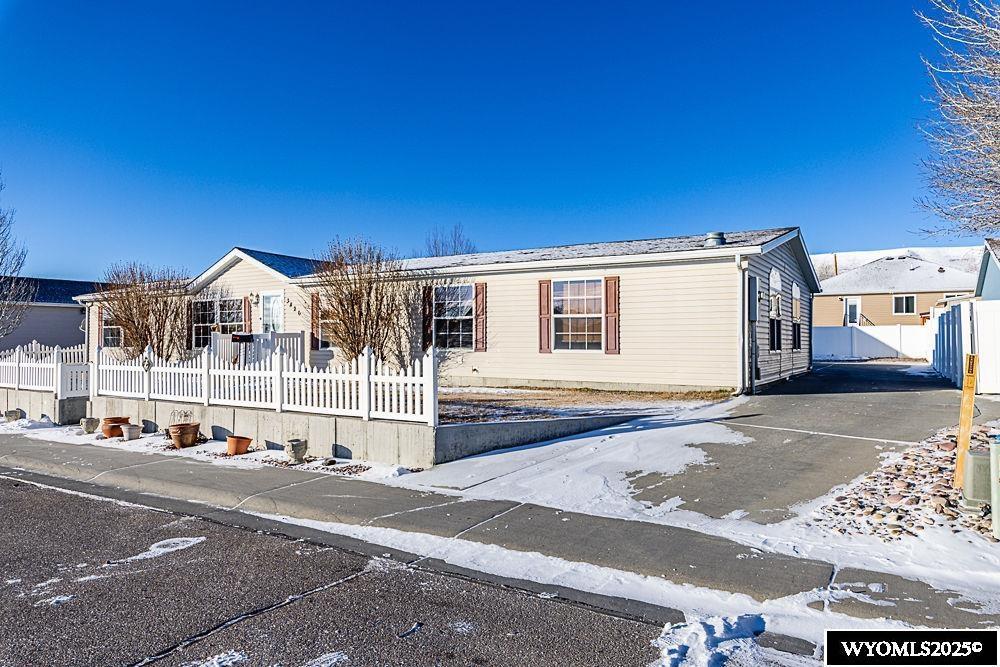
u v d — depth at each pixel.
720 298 14.13
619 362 15.28
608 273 15.40
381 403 8.74
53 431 11.93
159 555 5.30
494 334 16.83
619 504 6.45
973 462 5.51
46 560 5.17
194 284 20.47
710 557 4.98
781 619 4.01
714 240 14.59
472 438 8.67
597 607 4.24
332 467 8.35
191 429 10.02
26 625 3.96
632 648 3.68
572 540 5.46
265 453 9.38
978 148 6.13
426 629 3.92
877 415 10.52
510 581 4.70
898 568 4.64
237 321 20.28
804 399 12.68
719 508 6.23
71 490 7.69
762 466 7.63
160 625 3.97
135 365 11.75
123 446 10.20
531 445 9.24
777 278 16.58
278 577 4.79
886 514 5.72
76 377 12.86
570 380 15.85
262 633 3.86
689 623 3.98
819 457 7.90
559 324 16.12
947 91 6.47
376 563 5.10
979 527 5.27
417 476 7.73
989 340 12.80
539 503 6.55
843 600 4.17
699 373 14.36
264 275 19.61
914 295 35.12
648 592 4.48
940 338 18.44
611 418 10.48
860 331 30.19
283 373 9.73
